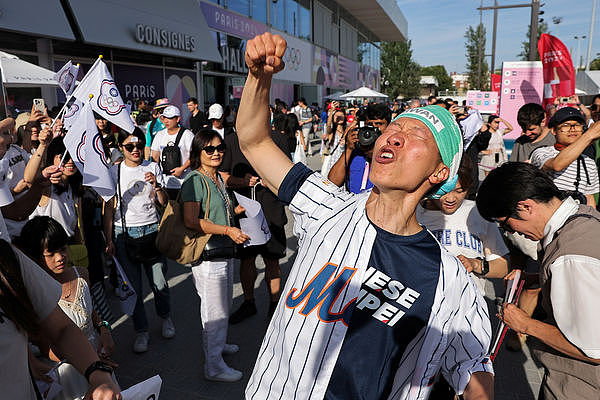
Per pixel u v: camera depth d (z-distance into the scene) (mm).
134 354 3623
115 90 3744
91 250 3943
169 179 5812
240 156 4273
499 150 8188
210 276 3092
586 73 13438
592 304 1467
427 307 1142
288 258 5859
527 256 3689
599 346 1479
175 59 14336
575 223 1599
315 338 1146
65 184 3441
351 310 1139
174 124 6027
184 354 3625
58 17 9406
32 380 1418
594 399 1706
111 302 4570
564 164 3379
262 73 1222
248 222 3439
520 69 10211
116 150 5172
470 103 13305
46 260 2258
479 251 2475
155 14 12617
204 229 2975
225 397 3088
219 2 16875
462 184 2275
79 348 1519
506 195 1722
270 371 1247
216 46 16703
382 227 1165
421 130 1081
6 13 8266
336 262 1160
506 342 3781
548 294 1696
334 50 32281
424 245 1168
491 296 4711
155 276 3777
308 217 1311
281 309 1255
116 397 1428
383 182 1082
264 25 20672
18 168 3518
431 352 1174
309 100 28297
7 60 7203
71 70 3777
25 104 9391
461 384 1267
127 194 3635
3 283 1294
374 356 1146
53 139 3430
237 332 3977
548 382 1877
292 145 6910
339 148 4414
